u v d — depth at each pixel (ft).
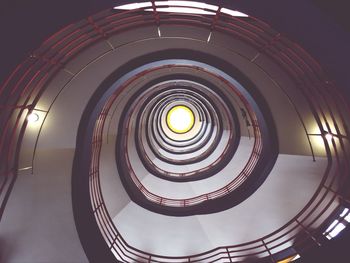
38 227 14.26
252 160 21.83
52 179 14.40
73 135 15.08
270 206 19.65
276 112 16.44
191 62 16.65
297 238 16.55
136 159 29.53
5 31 9.06
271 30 11.80
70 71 13.43
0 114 10.37
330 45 9.52
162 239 22.62
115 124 23.03
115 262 15.53
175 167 35.65
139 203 23.32
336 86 10.04
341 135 11.64
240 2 10.07
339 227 12.62
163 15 12.91
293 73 13.67
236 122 27.32
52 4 9.59
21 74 10.28
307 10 9.43
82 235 15.01
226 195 22.12
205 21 13.23
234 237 21.52
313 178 16.02
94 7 9.94
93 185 17.57
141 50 15.76
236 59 15.98
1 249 13.70
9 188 11.76
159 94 33.86
